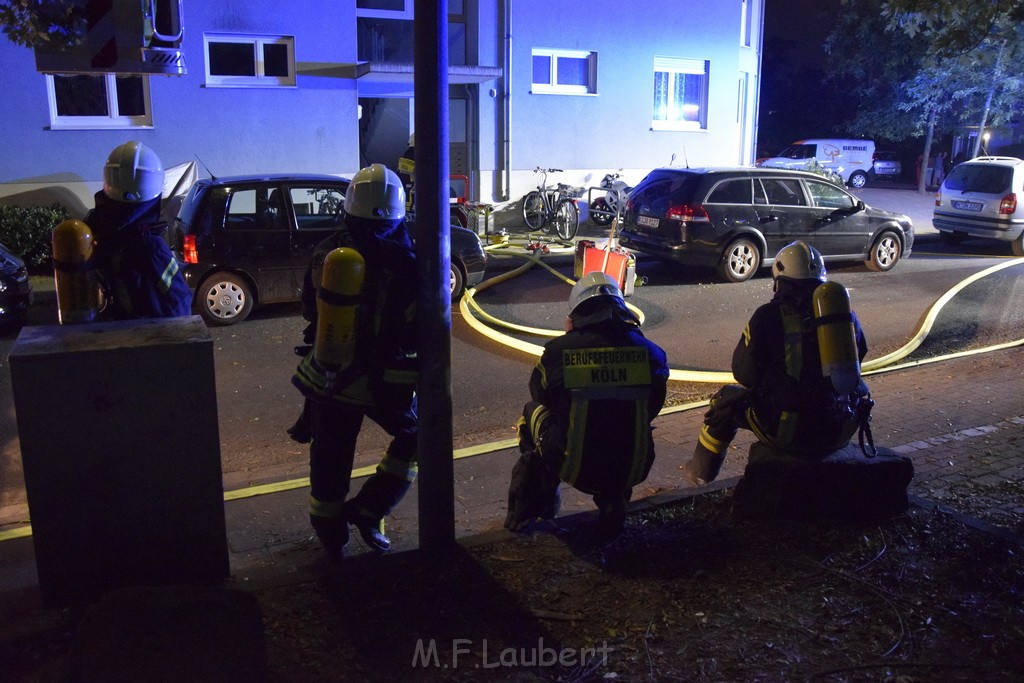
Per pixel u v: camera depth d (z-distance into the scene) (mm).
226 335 8812
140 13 7133
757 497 4297
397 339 3564
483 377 7613
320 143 14297
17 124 12273
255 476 5371
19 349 3209
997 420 6340
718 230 11820
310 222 9320
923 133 25406
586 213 17547
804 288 4109
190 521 3479
